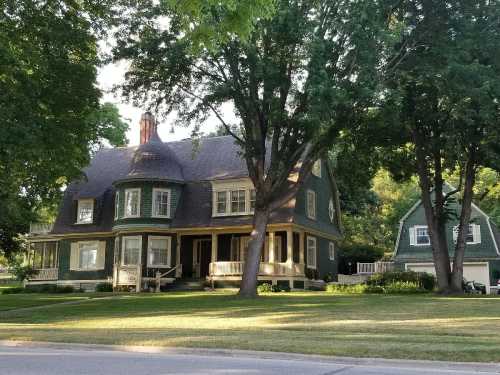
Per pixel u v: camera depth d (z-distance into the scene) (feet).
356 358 33.45
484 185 154.10
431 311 63.67
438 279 100.58
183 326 53.01
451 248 155.02
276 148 87.56
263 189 88.17
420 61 83.15
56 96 76.89
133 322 57.82
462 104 82.02
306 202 129.90
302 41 74.02
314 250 134.62
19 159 72.69
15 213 99.04
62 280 139.95
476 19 83.56
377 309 66.80
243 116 86.22
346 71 78.18
